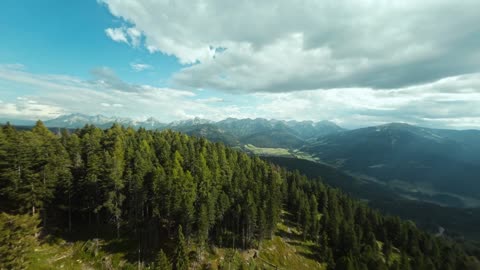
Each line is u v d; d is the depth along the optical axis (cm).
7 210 6581
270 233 9225
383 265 8356
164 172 8500
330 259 8888
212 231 8550
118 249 7106
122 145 9725
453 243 12850
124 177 8156
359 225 11362
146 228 7881
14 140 7194
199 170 9638
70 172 7631
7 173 6372
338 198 13662
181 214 7450
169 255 7131
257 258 8306
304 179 15412
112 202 7525
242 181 10244
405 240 10969
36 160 7144
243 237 8469
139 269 6675
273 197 9931
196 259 7300
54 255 6456
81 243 7088
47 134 9694
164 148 10481
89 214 7869
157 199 7844
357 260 8488
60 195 7475
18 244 4506
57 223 7519
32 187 6606
